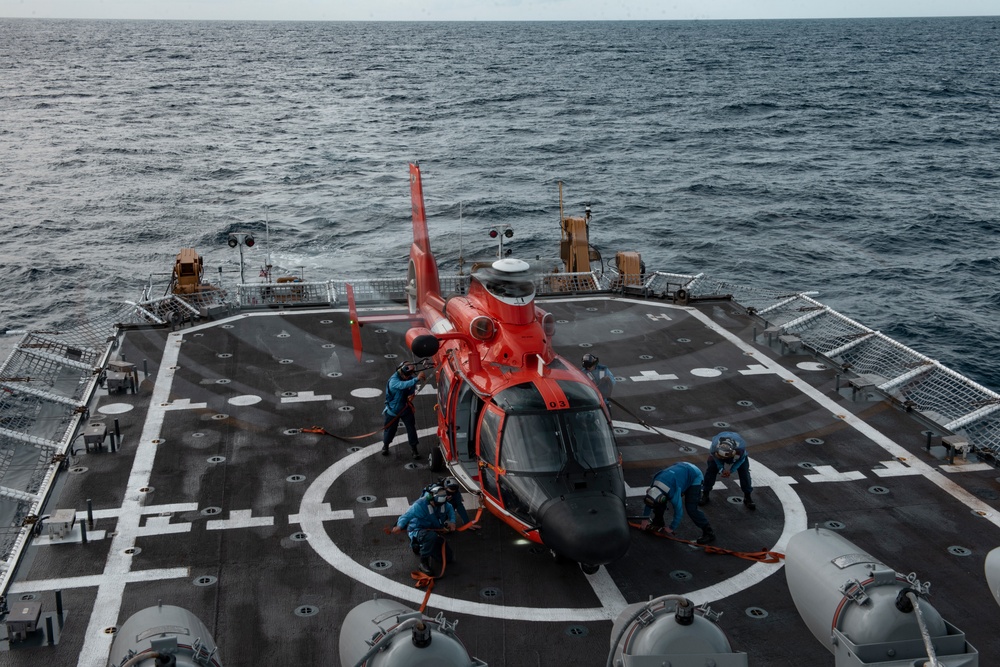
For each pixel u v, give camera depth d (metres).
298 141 105.38
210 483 17.55
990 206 67.12
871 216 63.84
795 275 49.69
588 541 13.44
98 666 12.27
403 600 14.02
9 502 19.39
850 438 19.81
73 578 14.34
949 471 18.34
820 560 9.62
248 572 14.65
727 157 92.50
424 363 21.81
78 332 26.31
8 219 61.12
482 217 63.97
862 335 25.23
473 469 16.67
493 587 14.39
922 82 183.12
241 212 64.94
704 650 8.12
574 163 88.88
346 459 18.70
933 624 8.58
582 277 31.16
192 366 23.50
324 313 28.03
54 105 139.25
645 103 145.50
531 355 16.11
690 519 16.66
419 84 187.62
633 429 20.28
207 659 8.14
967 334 39.44
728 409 21.33
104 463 18.22
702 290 46.50
